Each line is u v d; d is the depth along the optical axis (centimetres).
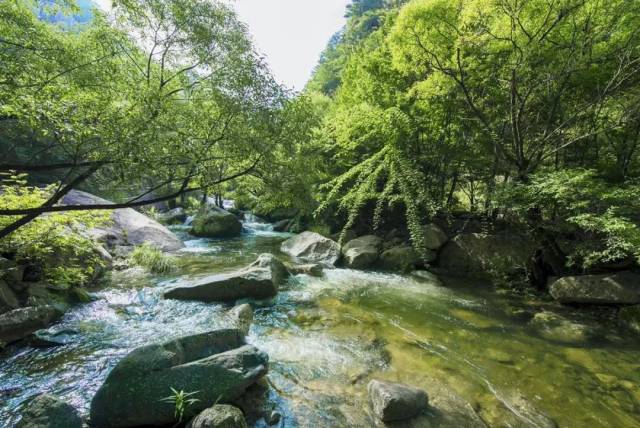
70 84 526
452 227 1167
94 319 609
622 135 845
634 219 637
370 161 1136
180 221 2088
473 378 459
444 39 877
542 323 654
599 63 778
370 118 1116
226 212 1691
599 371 485
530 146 863
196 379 365
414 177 1034
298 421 361
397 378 454
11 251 672
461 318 677
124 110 517
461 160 1091
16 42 493
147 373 360
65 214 752
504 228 1015
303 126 682
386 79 1181
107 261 930
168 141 511
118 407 338
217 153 616
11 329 503
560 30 772
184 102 665
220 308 683
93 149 513
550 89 827
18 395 391
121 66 650
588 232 743
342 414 375
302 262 1118
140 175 511
